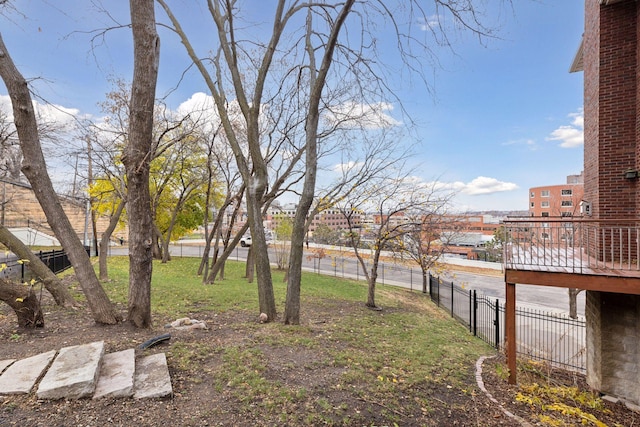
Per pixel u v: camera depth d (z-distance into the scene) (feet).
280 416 11.81
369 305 39.75
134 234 18.69
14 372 12.39
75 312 21.98
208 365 14.98
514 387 19.08
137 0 17.47
